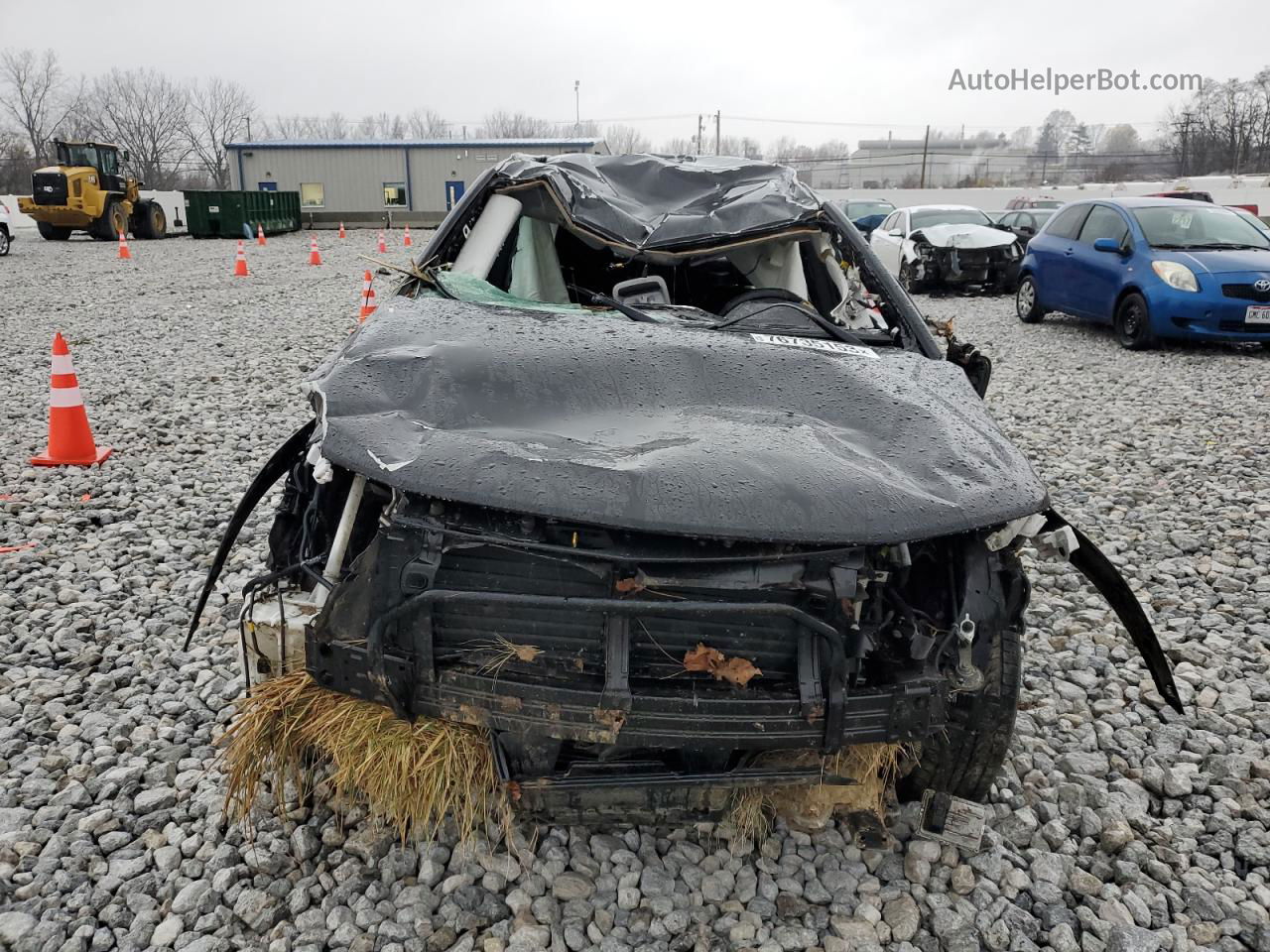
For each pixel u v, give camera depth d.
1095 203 11.72
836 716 2.17
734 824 2.60
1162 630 4.06
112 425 6.89
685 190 3.93
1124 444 6.78
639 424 2.49
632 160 4.07
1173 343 10.95
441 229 3.83
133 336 10.62
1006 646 2.52
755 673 2.24
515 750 2.34
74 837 2.62
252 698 2.53
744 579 2.15
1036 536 2.33
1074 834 2.79
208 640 3.76
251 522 5.00
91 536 4.84
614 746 2.35
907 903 2.44
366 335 2.83
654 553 2.16
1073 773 3.06
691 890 2.48
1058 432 7.12
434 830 2.57
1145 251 10.46
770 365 2.83
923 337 3.40
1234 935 2.38
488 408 2.48
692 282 4.21
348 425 2.34
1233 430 7.14
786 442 2.39
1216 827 2.80
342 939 2.28
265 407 7.54
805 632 2.23
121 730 3.14
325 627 2.29
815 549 2.18
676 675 2.26
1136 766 3.11
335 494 2.60
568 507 2.11
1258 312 9.68
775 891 2.48
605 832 2.65
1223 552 4.82
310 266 20.14
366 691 2.24
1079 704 3.46
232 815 2.69
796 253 4.07
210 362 9.23
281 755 2.53
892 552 2.27
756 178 4.02
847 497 2.20
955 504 2.25
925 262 15.76
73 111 65.56
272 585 2.60
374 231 36.94
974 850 2.63
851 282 3.67
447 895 2.41
